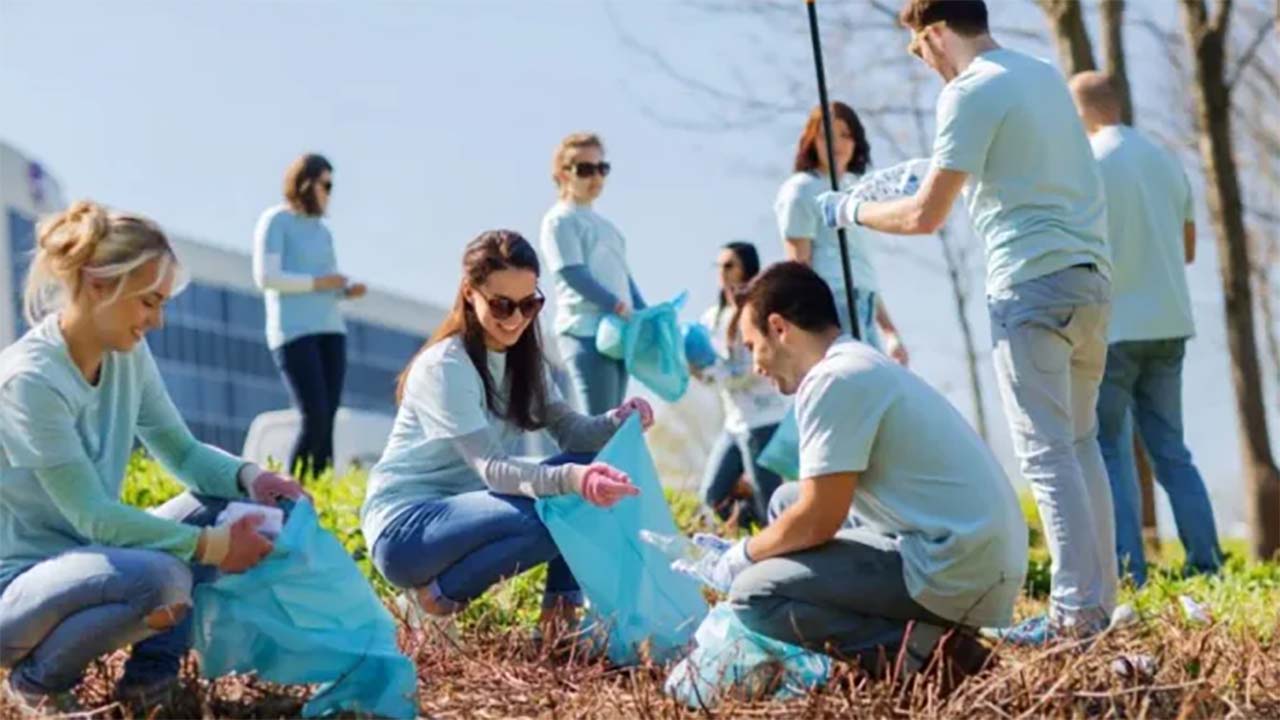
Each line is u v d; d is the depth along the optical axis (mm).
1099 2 11664
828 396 4832
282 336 9469
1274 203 20781
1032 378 5570
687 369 8102
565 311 8125
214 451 5094
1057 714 4641
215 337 27562
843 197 5844
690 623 5582
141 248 4633
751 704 4840
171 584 4586
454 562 5578
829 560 4910
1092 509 5727
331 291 9539
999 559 4836
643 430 5844
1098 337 5660
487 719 4984
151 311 4699
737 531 8555
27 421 4594
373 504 5699
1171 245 7898
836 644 4945
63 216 4672
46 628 4609
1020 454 5648
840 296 7781
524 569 5594
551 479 5410
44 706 4688
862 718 4672
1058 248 5527
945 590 4816
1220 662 5207
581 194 8117
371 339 31641
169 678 4898
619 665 5461
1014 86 5512
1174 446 8094
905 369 4957
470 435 5492
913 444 4844
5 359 4664
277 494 5043
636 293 8367
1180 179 7988
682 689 5027
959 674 4922
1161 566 8562
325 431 9523
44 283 4719
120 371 4844
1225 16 11242
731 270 8891
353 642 4785
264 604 4750
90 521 4637
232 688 5113
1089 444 5793
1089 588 5523
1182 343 7977
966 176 5504
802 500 4879
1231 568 8586
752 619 4977
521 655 5590
